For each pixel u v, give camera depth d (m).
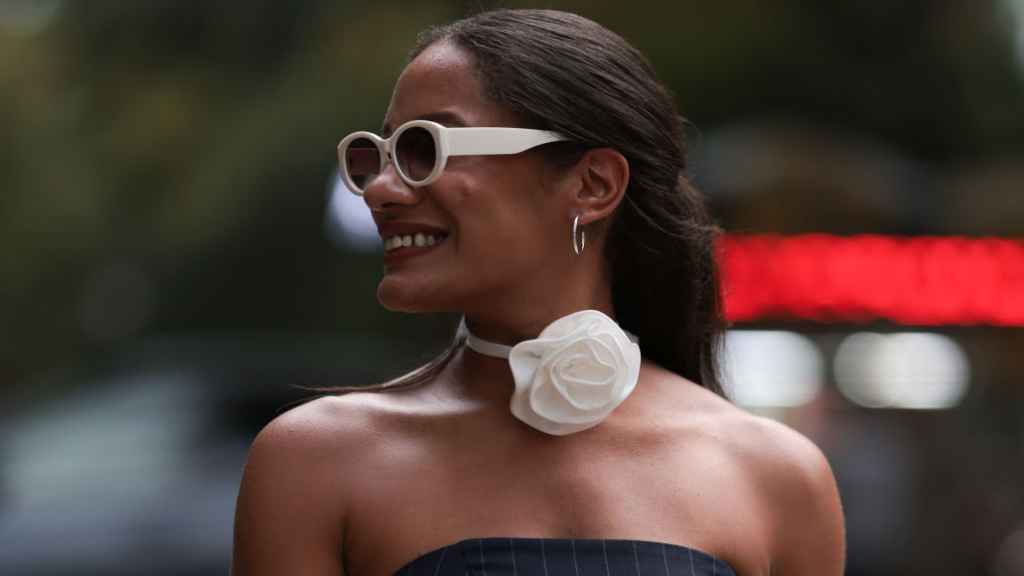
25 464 22.34
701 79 33.50
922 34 35.12
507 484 6.07
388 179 6.16
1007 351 24.11
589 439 6.22
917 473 21.59
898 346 24.12
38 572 19.72
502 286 6.27
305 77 38.56
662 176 6.63
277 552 6.05
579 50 6.34
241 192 39.19
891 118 34.97
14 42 45.25
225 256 40.06
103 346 42.69
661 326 7.02
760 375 23.92
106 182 43.19
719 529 6.11
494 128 6.14
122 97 43.31
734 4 33.69
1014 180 26.38
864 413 23.56
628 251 6.79
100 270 44.06
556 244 6.38
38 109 44.25
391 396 6.41
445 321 21.12
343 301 38.66
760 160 25.47
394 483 6.05
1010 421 23.45
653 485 6.13
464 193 6.12
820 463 6.52
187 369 24.50
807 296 23.86
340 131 37.38
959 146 35.34
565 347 6.07
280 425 6.20
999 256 23.97
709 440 6.36
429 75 6.26
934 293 24.16
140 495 21.12
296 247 39.12
